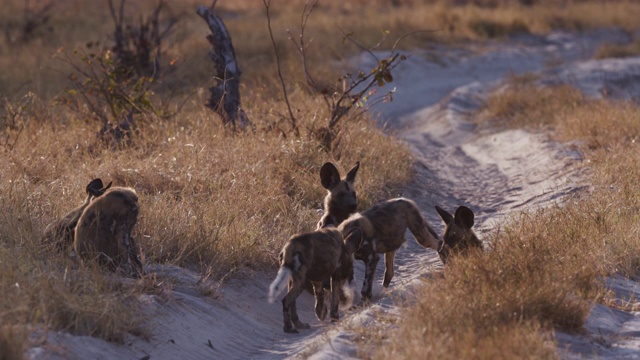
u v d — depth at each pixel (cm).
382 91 5288
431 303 1323
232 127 2756
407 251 2103
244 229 1819
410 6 8469
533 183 2828
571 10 8319
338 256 1512
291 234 1939
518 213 2364
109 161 2303
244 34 6038
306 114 2906
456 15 7362
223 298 1541
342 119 2989
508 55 6544
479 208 2609
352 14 7700
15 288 1255
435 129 4412
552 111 4162
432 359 1093
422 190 2791
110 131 2759
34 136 2602
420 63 6025
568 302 1347
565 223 1927
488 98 4969
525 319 1273
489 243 1841
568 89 4641
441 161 3491
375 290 1777
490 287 1377
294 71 4725
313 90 3262
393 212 1730
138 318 1291
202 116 2869
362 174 2564
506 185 2894
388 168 2762
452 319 1252
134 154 2445
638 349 1248
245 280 1675
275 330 1512
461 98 5022
